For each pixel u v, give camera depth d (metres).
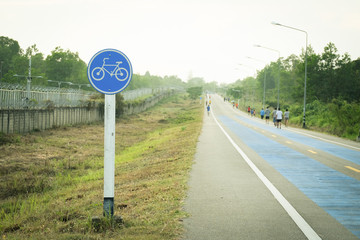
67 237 5.25
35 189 12.94
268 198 7.41
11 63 108.38
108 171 5.82
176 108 97.56
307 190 8.27
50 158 20.72
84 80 102.69
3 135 26.25
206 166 11.66
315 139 23.25
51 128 36.31
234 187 8.45
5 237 6.06
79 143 28.16
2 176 15.42
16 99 29.69
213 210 6.45
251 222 5.77
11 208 9.62
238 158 13.67
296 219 5.97
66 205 8.71
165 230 5.34
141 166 14.52
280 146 18.42
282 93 110.00
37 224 6.74
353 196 7.73
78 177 14.75
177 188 8.29
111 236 5.22
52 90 37.81
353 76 61.31
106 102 5.82
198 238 5.03
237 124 40.19
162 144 22.77
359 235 5.24
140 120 57.44
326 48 63.25
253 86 150.12
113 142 5.82
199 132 26.55
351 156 14.83
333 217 6.12
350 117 30.17
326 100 60.75
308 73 63.88
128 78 5.77
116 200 7.86
